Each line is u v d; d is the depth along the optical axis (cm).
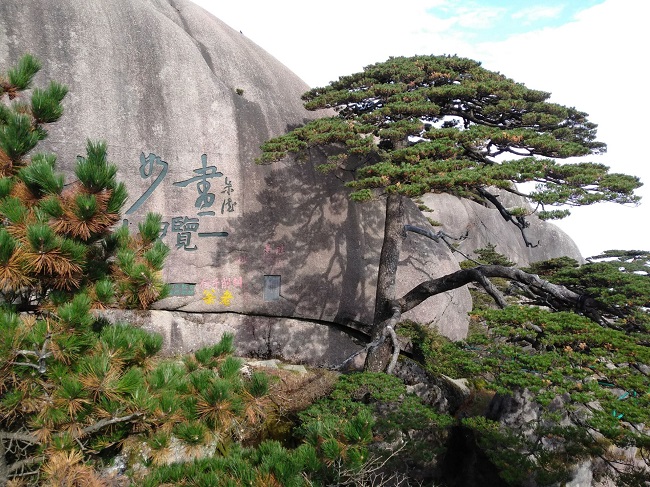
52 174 405
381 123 770
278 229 937
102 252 486
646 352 474
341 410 662
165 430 386
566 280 657
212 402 374
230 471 384
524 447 738
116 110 839
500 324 551
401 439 751
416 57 880
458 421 870
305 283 949
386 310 827
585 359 487
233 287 909
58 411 363
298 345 951
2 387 368
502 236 2122
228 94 924
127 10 883
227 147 908
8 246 361
